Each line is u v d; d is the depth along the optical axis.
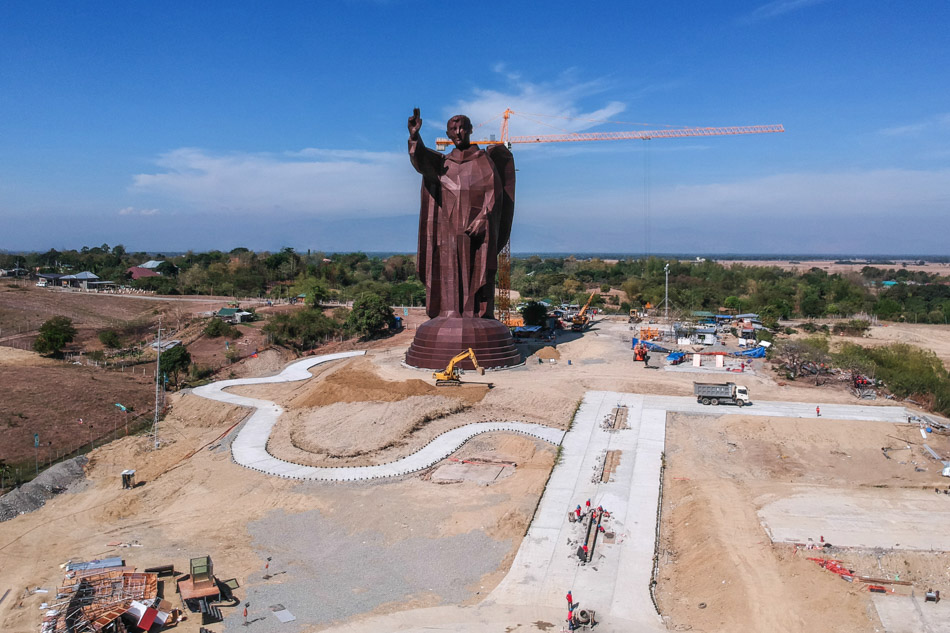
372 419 61.31
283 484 49.69
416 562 38.38
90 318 137.62
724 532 39.47
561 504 45.28
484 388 69.75
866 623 30.80
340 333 120.25
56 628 31.03
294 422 63.91
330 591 35.38
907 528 39.78
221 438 60.94
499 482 49.06
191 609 33.34
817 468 50.91
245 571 37.50
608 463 52.12
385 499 46.56
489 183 78.25
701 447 55.56
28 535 42.38
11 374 81.44
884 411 62.78
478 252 79.56
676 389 71.81
